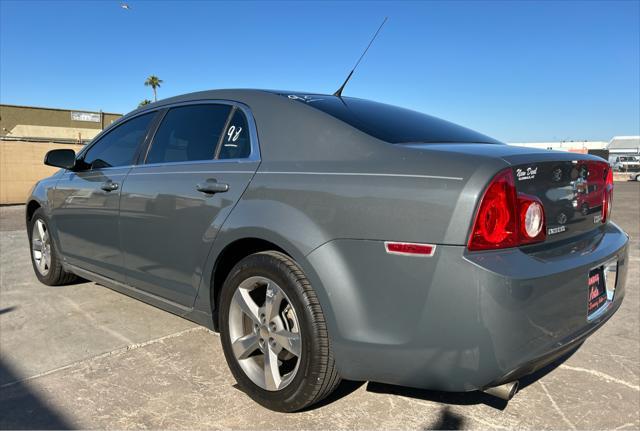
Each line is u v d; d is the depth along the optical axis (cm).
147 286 319
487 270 183
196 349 320
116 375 284
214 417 241
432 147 222
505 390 199
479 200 188
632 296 442
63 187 402
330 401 256
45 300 420
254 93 284
